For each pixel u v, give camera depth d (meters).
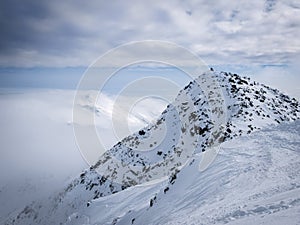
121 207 47.41
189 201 25.06
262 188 20.30
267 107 74.44
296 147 30.12
